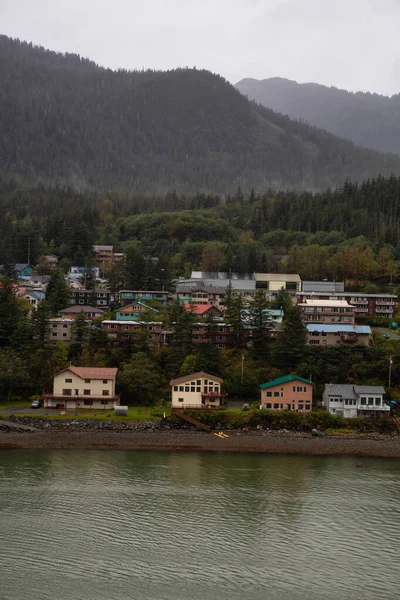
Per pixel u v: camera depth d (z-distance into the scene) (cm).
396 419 10031
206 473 8081
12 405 10675
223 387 10975
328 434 9700
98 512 6769
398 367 11325
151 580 5466
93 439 9250
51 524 6456
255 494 7381
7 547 5956
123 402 10912
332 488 7631
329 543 6188
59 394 10562
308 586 5412
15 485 7469
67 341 12475
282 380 10231
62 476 7831
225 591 5322
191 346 11806
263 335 12012
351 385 10456
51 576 5494
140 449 9019
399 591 5366
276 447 9181
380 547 6122
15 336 11806
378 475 8156
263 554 5941
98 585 5372
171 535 6278
